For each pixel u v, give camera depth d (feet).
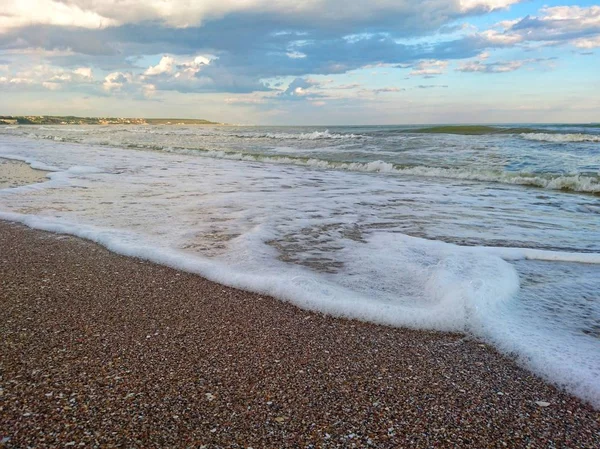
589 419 8.22
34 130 197.26
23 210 26.35
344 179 42.65
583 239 20.99
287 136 116.26
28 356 10.02
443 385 9.30
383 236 21.44
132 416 7.91
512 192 35.19
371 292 14.44
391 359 10.39
